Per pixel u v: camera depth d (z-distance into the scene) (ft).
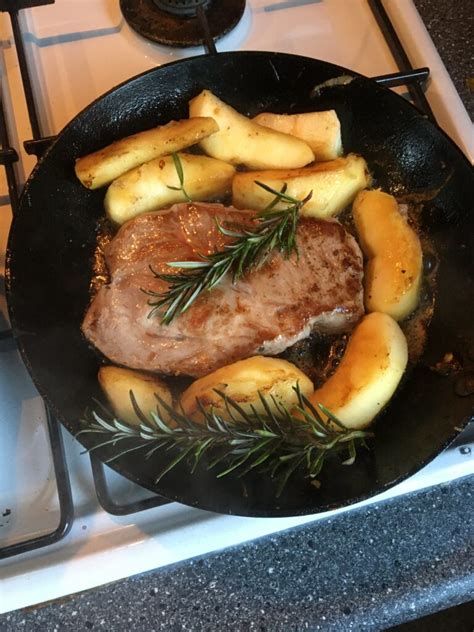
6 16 1.82
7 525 1.39
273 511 1.24
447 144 1.53
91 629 1.32
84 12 1.88
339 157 1.62
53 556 1.35
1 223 1.64
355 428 1.38
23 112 1.75
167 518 1.39
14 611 1.33
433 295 1.53
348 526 1.40
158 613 1.34
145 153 1.52
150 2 1.85
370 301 1.50
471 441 1.46
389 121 1.62
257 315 1.44
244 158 1.57
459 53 1.87
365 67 1.86
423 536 1.40
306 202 1.50
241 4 1.85
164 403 1.28
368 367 1.37
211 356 1.44
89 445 1.28
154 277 1.46
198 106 1.56
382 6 1.87
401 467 1.31
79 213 1.56
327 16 1.92
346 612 1.34
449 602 1.38
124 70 1.82
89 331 1.44
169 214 1.51
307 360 1.50
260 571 1.37
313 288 1.47
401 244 1.49
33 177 1.48
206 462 1.33
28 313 1.39
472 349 1.43
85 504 1.40
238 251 1.37
